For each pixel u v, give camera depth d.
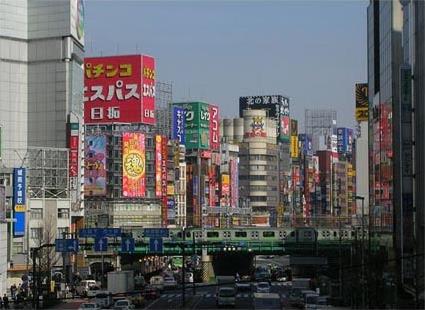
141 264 176.62
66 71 169.62
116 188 193.38
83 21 179.88
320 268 149.88
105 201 190.12
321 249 143.88
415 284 77.88
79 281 132.50
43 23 171.38
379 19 115.44
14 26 170.00
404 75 88.19
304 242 143.38
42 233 137.12
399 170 96.31
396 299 86.38
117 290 107.62
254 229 144.50
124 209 193.12
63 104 168.38
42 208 148.50
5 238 113.56
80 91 174.75
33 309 90.38
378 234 111.56
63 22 170.12
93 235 110.25
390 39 101.38
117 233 110.50
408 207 87.38
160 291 126.69
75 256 143.38
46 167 150.88
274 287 144.38
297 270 173.62
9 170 130.62
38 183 149.25
